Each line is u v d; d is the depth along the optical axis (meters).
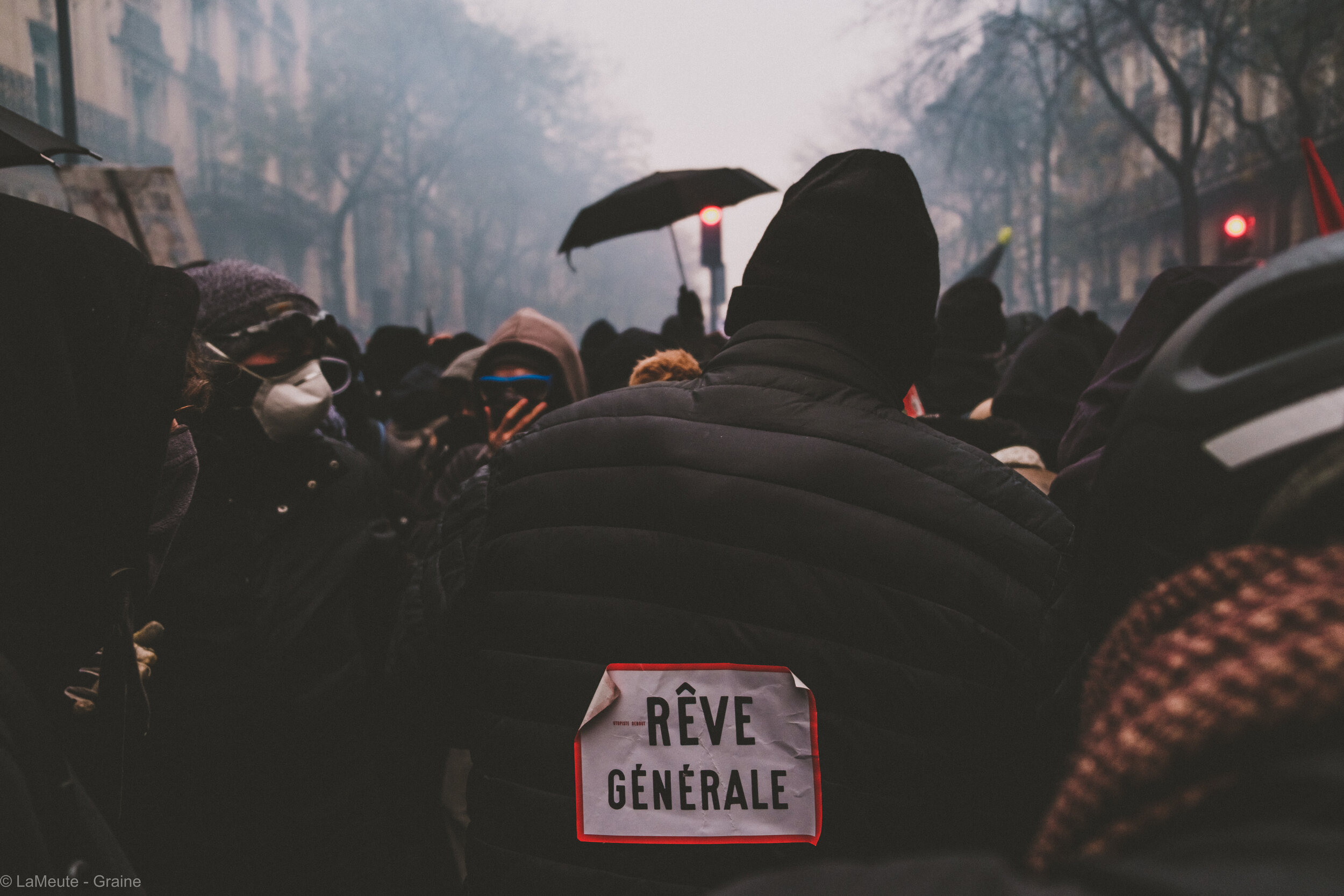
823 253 1.26
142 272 1.02
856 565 1.11
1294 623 0.36
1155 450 0.50
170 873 1.91
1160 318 1.63
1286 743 0.34
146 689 1.85
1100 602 0.57
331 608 2.10
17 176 18.34
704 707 1.13
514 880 1.19
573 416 1.31
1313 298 0.47
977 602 1.09
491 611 1.27
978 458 1.17
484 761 1.25
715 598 1.14
